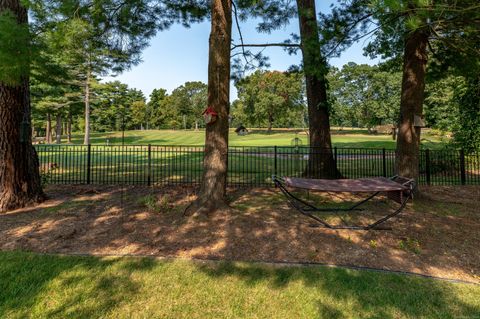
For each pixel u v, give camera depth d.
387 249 3.68
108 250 3.62
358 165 12.31
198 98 70.94
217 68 4.98
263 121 55.12
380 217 4.86
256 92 52.69
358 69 50.03
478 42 5.15
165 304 2.60
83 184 7.80
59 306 2.55
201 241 3.87
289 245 3.77
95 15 5.53
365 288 2.82
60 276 3.00
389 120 43.66
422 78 5.97
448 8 3.26
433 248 3.70
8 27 3.68
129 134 47.38
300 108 53.38
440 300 2.64
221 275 3.05
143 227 4.34
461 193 6.89
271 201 5.92
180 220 4.60
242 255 3.51
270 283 2.92
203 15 7.17
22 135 5.38
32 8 4.15
